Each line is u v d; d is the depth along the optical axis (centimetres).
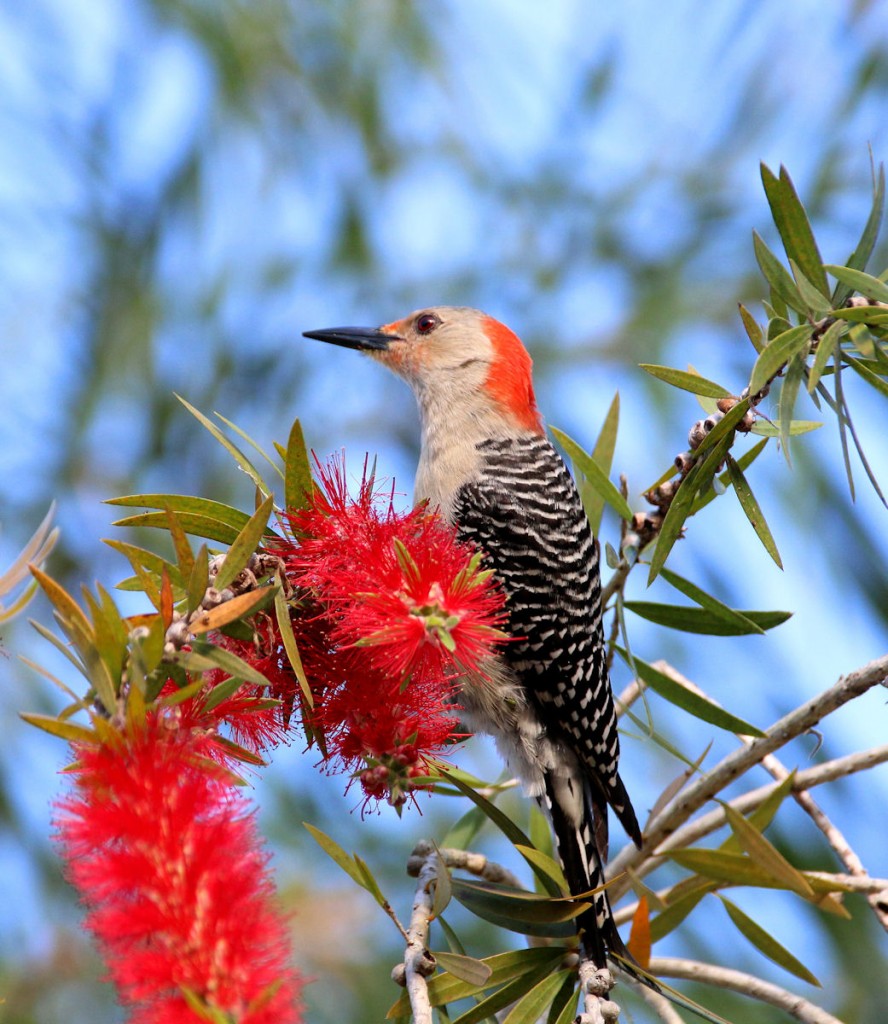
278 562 512
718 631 662
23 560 450
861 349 536
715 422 592
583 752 732
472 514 781
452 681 705
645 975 563
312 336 913
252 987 353
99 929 364
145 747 397
